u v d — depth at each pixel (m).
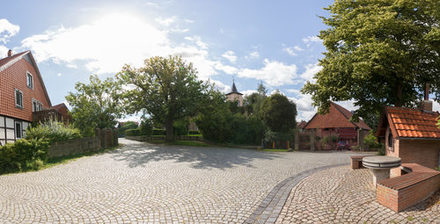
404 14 13.48
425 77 14.12
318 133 32.00
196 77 30.84
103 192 7.79
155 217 5.59
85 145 19.28
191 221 5.34
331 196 6.84
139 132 38.88
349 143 29.34
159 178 9.85
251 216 5.61
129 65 29.33
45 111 23.38
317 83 16.16
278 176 10.21
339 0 15.79
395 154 9.42
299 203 6.39
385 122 10.62
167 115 29.88
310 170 11.71
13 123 19.72
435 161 9.59
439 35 11.43
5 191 7.96
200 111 29.89
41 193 7.71
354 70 12.70
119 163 13.92
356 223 4.93
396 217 5.10
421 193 6.06
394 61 12.39
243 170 11.65
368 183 8.21
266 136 29.28
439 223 4.71
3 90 18.22
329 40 15.44
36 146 13.02
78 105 27.23
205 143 31.03
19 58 20.92
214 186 8.48
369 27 12.44
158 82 30.34
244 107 48.19
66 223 5.29
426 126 9.38
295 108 35.66
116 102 28.42
